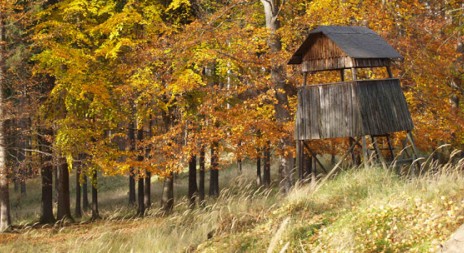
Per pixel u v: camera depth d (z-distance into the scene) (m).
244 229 11.20
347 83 16.70
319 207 10.98
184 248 11.49
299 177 18.30
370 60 17.05
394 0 20.02
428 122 20.03
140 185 28.89
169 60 21.23
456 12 21.30
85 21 23.81
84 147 22.89
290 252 8.95
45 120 23.30
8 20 22.53
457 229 7.13
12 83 22.61
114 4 23.67
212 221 12.51
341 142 21.56
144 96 21.84
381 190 10.94
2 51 21.78
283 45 20.84
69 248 14.78
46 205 26.89
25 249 16.02
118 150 23.61
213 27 21.30
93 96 23.25
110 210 34.56
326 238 9.07
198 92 22.69
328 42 17.30
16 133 23.09
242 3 21.67
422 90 20.12
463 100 23.12
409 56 19.47
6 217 22.56
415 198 9.13
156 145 22.14
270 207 12.34
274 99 19.92
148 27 22.62
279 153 20.25
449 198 8.70
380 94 16.91
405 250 7.71
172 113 23.19
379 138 20.61
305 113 17.81
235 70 21.17
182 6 24.11
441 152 22.03
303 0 21.83
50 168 26.97
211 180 32.59
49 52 22.22
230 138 19.92
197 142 20.84
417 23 19.94
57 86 22.14
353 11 20.19
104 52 22.06
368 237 8.51
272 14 20.73
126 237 14.48
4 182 22.55
